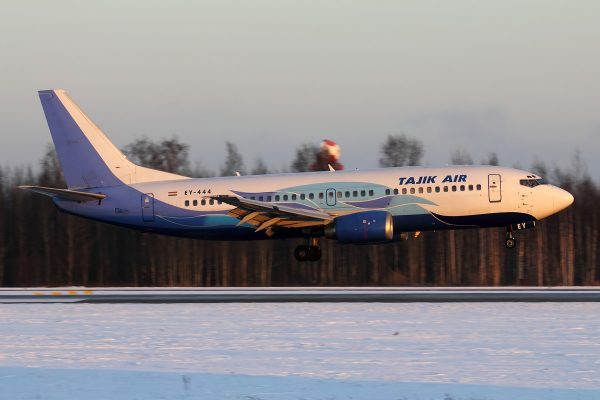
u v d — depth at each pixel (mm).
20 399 72688
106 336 103062
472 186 162250
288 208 162375
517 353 89188
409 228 165375
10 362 88375
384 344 95062
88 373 82562
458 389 74625
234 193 171375
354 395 72688
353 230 162375
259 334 102562
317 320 113188
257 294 156625
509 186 161750
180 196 174375
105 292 170500
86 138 179750
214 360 87812
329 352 91062
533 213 162125
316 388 75438
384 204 164125
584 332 100625
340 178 167625
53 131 180750
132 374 81938
